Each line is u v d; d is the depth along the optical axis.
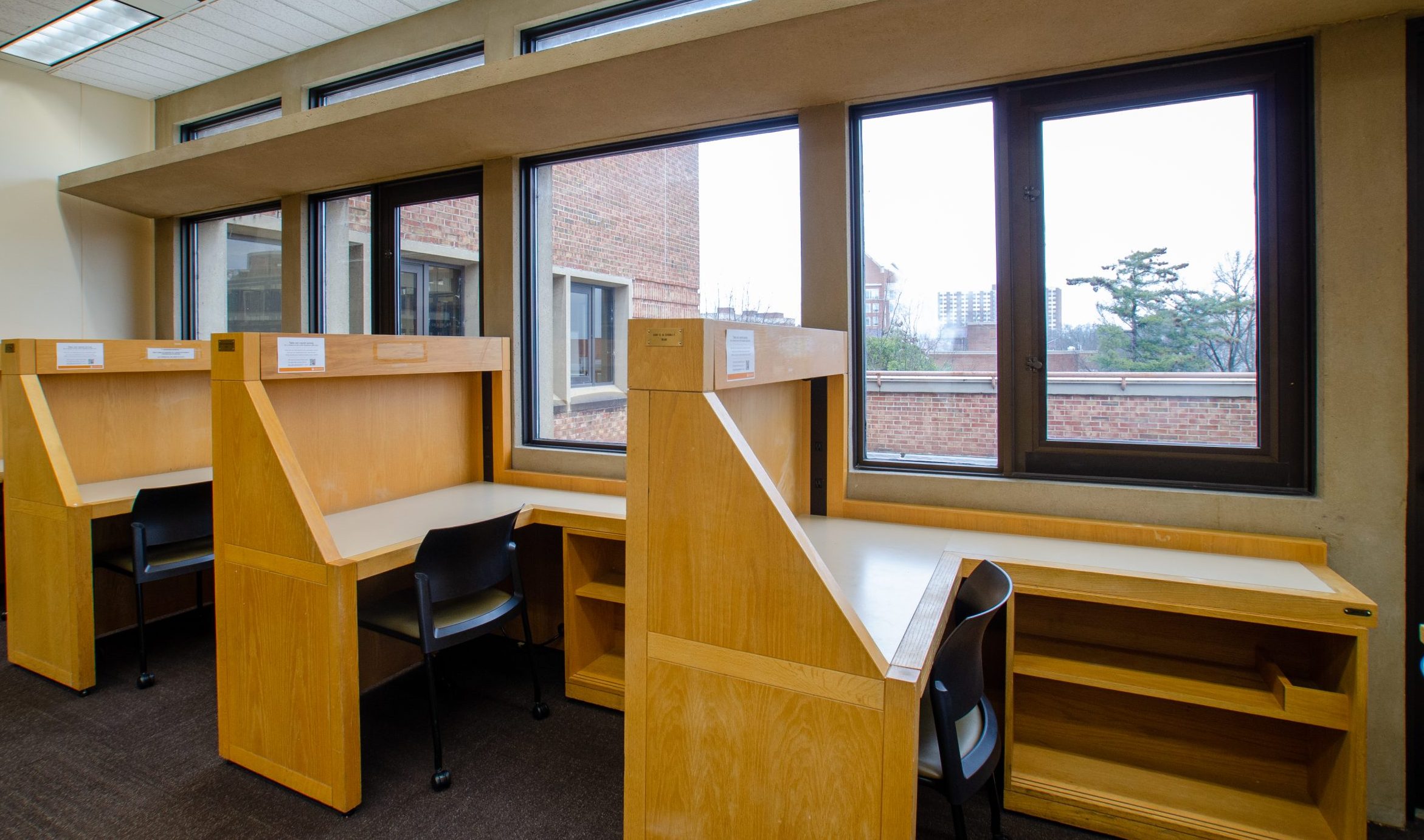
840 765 1.43
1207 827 1.90
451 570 2.29
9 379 2.95
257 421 2.13
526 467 3.35
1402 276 2.00
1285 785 2.07
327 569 2.01
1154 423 2.36
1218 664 2.12
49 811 2.06
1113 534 2.29
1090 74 2.36
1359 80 2.02
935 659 1.52
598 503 2.88
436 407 3.16
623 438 3.49
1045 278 2.46
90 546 2.82
